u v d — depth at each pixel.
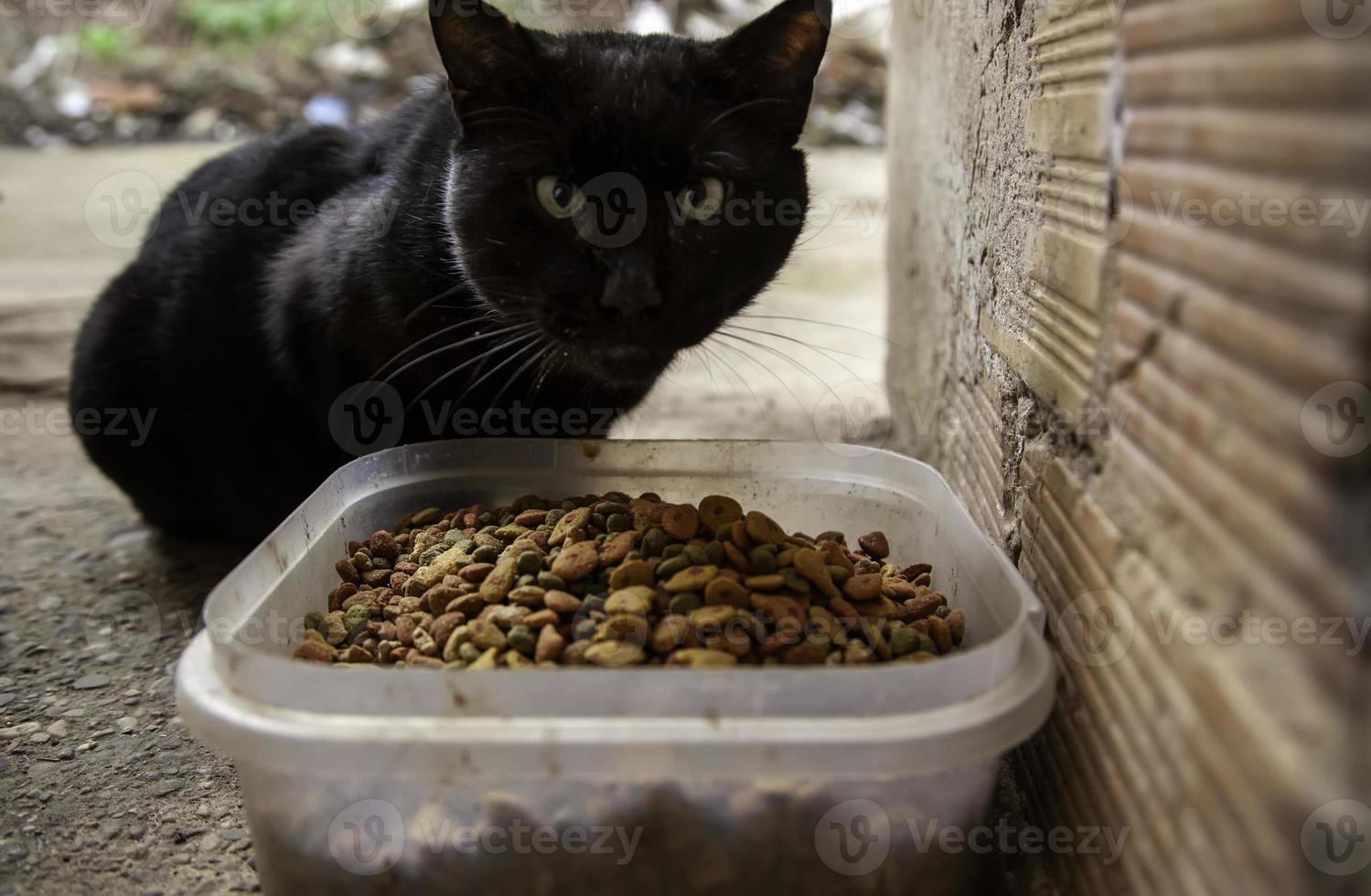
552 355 0.40
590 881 0.29
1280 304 0.20
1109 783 0.27
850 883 0.29
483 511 0.40
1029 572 0.34
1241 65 0.21
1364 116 0.18
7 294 0.93
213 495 0.52
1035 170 0.34
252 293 0.48
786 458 0.42
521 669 0.28
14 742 0.39
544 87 0.37
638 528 0.36
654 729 0.26
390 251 0.41
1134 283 0.26
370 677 0.27
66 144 1.57
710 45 0.40
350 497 0.39
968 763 0.28
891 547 0.41
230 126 1.64
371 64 1.74
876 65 1.72
